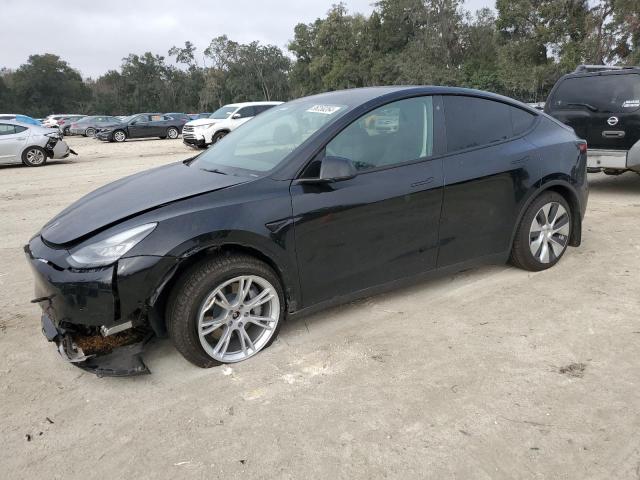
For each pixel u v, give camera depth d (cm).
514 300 396
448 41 5616
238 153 380
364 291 360
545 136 446
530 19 4125
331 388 290
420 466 229
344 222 336
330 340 344
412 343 337
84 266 279
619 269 452
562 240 462
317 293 340
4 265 528
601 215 639
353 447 243
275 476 227
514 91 4516
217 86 10025
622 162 695
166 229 286
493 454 235
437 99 391
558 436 245
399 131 368
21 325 383
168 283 295
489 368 304
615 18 3394
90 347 303
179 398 285
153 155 1747
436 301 400
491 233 411
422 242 375
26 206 850
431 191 368
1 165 1522
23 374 315
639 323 352
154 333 324
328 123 346
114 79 11169
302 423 261
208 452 243
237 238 298
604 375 293
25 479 231
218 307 312
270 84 9794
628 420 254
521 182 415
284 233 315
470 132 401
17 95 10181
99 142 2777
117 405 281
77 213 325
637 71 679
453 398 277
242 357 320
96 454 245
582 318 362
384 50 6462
